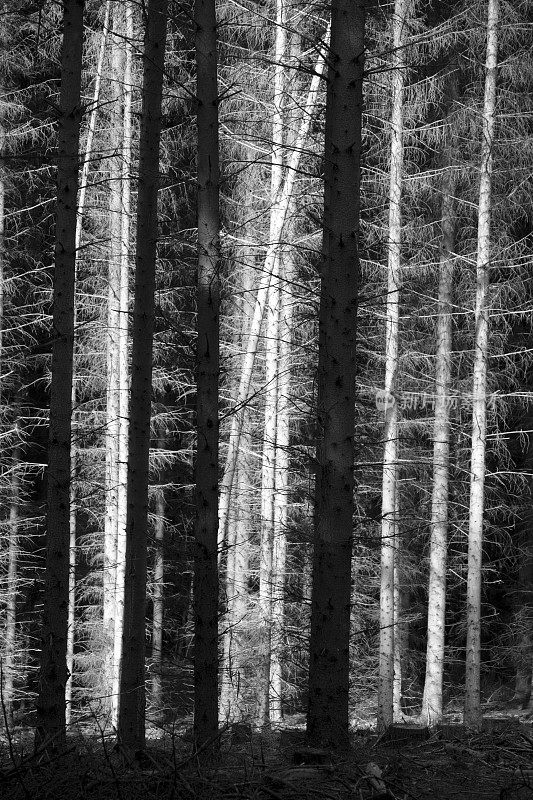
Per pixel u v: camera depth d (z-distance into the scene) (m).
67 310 7.80
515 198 17.06
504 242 17.52
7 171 16.81
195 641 7.30
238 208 17.62
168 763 5.42
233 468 15.43
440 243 18.81
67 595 7.67
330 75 6.74
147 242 8.56
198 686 7.23
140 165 8.65
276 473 16.62
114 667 16.88
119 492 16.77
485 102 16.22
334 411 6.57
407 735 7.35
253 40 17.17
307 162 14.77
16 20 16.17
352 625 19.27
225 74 16.02
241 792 5.25
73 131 7.85
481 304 16.39
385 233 17.38
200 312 7.45
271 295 14.40
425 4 17.83
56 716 7.44
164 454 19.77
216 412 7.40
